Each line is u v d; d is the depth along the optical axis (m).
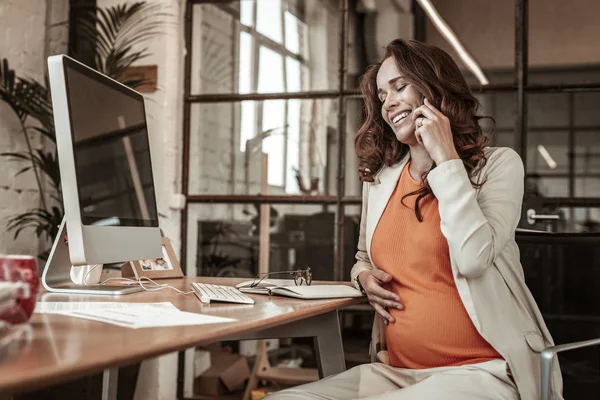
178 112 3.38
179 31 3.38
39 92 3.11
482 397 1.42
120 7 3.40
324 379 1.62
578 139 3.00
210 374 3.26
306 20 3.34
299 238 3.26
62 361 0.75
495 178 1.65
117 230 1.64
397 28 3.45
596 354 2.52
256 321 1.14
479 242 1.50
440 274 1.61
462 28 3.30
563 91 3.04
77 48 3.50
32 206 3.38
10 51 3.26
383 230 1.74
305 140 3.28
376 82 1.90
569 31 3.04
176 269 2.31
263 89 3.35
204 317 1.15
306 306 1.45
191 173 3.38
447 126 1.61
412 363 1.63
